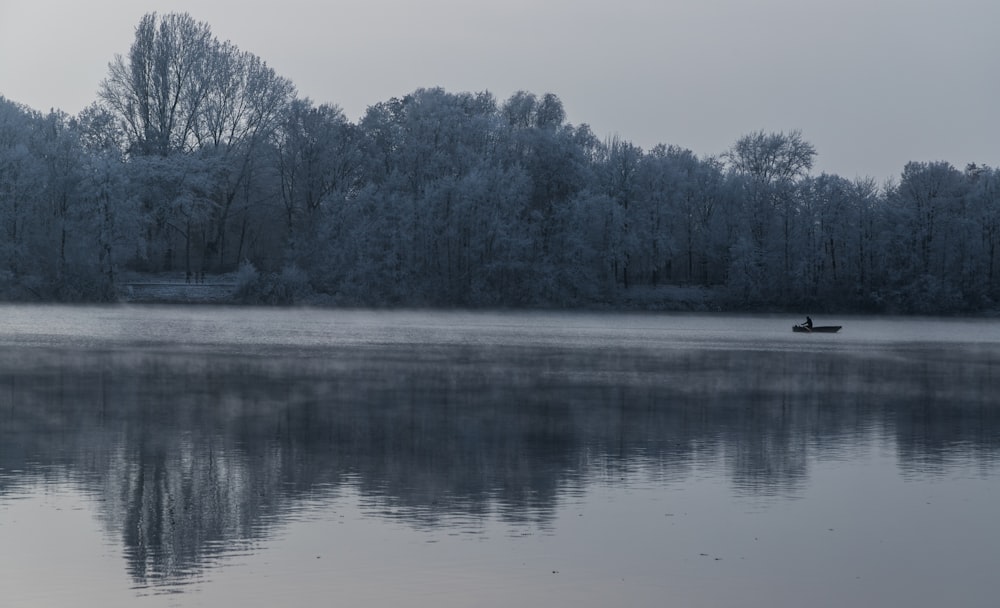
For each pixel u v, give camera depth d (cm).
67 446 3319
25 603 1898
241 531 2358
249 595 1952
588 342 8244
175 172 11819
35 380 5000
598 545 2289
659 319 12150
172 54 12238
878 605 1981
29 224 11719
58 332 8181
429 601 1939
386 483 2845
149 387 4812
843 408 4497
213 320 10206
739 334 9769
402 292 12288
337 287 12450
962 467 3170
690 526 2455
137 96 12169
